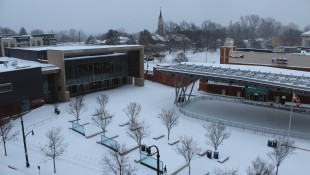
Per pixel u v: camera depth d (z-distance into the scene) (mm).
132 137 41656
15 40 137000
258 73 55188
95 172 34250
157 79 83688
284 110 59156
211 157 38031
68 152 39281
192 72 56812
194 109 59781
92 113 55719
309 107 61156
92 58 71750
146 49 145000
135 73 79875
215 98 68062
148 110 58281
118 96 69188
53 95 65625
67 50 63406
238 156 38688
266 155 38875
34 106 58406
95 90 74812
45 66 62312
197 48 179500
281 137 44375
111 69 77312
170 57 146750
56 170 34875
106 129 47594
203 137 44625
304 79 50000
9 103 53375
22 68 56031
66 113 55750
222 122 50219
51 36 164750
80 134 45406
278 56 74312
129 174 30844
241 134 46062
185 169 35250
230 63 81375
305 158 38156
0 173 34250
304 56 70938
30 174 34031
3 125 44969
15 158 37969
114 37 146875
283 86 46531
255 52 78062
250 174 30531
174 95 70875
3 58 78312
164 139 43688
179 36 187500
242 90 70625
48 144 41312
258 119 53656
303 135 44719
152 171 34688
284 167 35719
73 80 68812
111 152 37531
